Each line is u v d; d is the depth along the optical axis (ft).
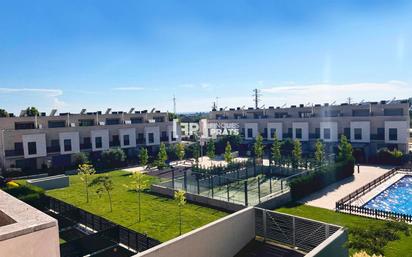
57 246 21.25
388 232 40.68
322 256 39.14
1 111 210.38
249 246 54.80
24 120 165.27
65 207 80.48
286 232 53.83
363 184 105.60
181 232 67.92
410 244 56.24
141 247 57.47
